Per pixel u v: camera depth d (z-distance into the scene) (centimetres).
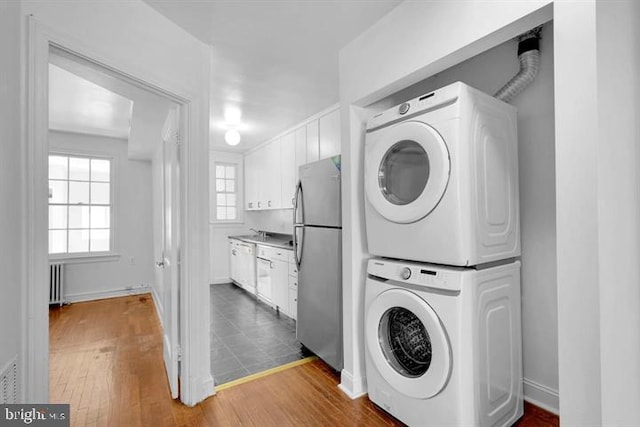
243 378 229
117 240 471
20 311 121
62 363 258
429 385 152
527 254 195
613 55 96
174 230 209
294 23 188
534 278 192
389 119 175
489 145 158
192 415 187
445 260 149
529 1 117
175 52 189
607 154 97
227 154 562
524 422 175
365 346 195
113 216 468
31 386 123
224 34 200
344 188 213
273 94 299
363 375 209
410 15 165
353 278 206
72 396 209
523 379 197
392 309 176
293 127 404
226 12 178
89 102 324
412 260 169
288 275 362
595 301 101
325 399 202
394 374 171
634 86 91
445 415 147
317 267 256
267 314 384
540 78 186
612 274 97
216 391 212
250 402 200
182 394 200
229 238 562
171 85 185
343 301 216
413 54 163
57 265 417
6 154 112
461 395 142
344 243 214
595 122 100
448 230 146
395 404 173
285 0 168
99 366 253
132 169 486
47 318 129
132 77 166
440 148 147
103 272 462
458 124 143
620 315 95
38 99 125
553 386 185
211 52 222
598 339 100
